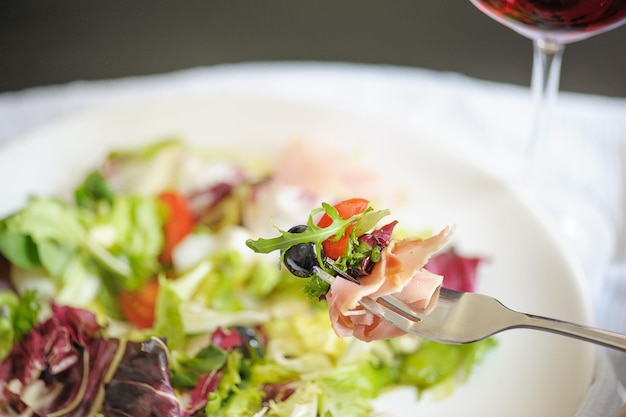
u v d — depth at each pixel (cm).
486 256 70
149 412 59
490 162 76
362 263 50
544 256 69
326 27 120
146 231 73
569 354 61
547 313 65
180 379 61
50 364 62
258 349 64
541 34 65
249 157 80
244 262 70
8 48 119
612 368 62
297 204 73
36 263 71
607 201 81
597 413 58
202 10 126
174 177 77
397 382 63
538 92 73
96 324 64
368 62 113
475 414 60
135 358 60
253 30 121
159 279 68
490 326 51
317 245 49
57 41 121
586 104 89
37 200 71
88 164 79
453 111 89
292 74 94
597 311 72
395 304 52
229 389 61
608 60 106
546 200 79
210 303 68
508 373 62
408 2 123
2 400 62
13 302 69
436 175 76
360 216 50
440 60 112
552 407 60
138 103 83
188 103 82
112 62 117
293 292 69
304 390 61
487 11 64
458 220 73
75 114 82
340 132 80
